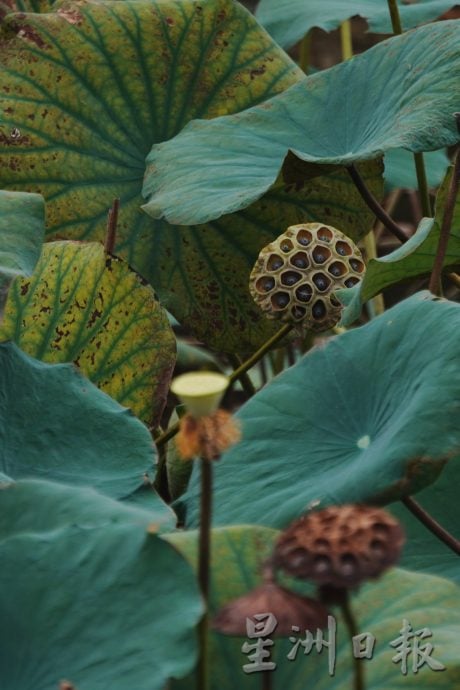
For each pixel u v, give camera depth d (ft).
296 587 6.48
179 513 7.50
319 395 7.36
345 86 9.77
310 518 5.67
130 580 6.09
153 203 9.39
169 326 9.12
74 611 6.09
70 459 7.58
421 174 10.87
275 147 9.69
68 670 5.98
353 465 6.91
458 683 6.17
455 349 6.87
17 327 8.95
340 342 7.47
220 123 10.13
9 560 6.25
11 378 7.73
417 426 6.69
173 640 5.91
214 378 5.49
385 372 7.19
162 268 11.09
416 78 9.02
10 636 6.12
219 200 9.08
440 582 6.54
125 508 6.63
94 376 9.11
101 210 11.04
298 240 9.32
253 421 7.43
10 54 11.00
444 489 7.80
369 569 5.58
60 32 11.10
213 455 5.52
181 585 6.03
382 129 8.95
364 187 9.27
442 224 7.88
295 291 9.23
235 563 6.52
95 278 9.02
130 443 7.63
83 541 6.23
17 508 6.66
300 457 7.19
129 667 5.90
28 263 7.48
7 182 10.94
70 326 9.04
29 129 10.94
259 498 7.08
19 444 7.59
